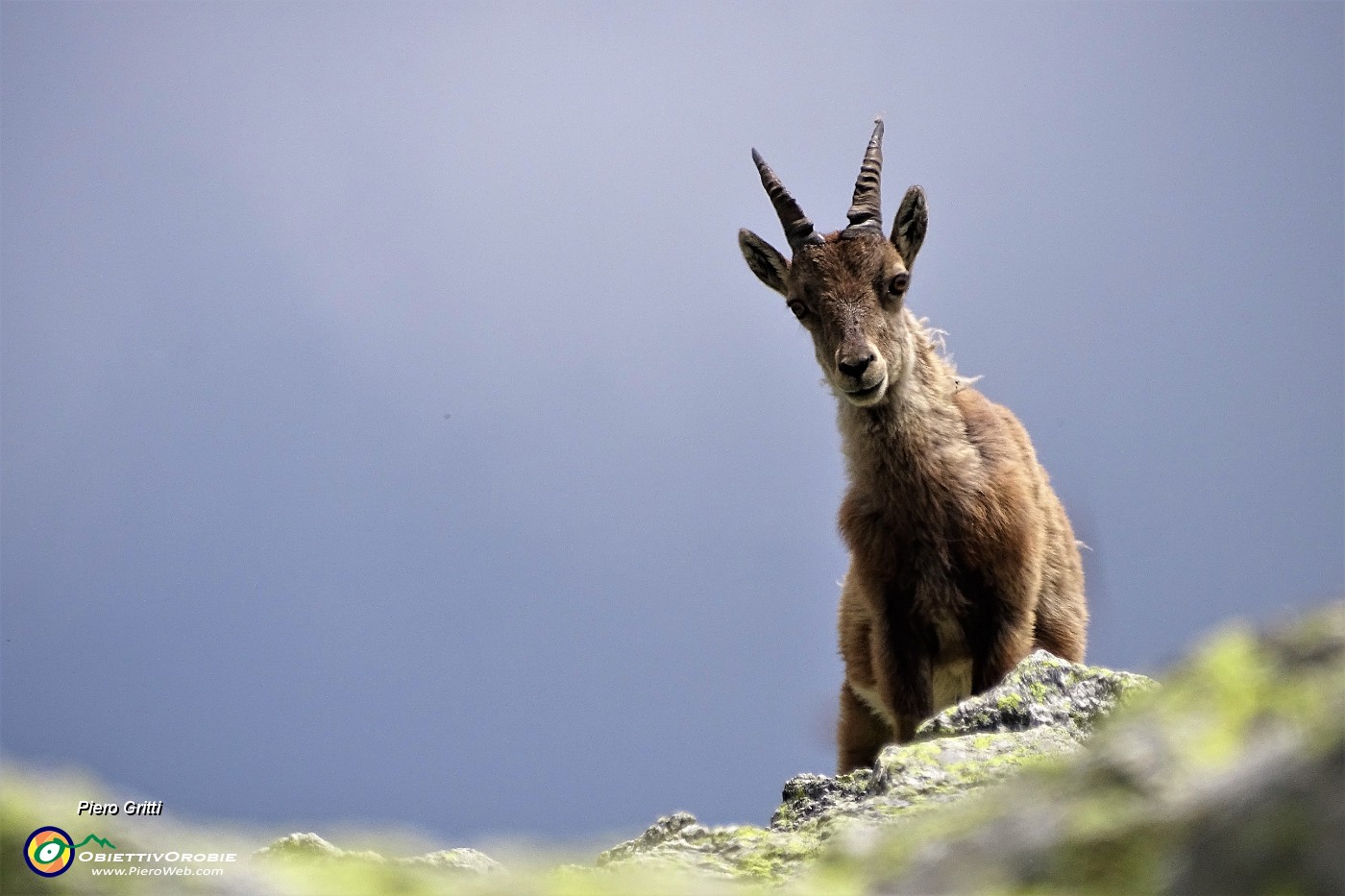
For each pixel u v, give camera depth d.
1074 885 7.70
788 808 19.30
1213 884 6.59
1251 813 6.63
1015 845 8.32
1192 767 8.10
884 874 9.35
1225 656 8.77
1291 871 6.25
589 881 10.23
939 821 10.23
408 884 9.71
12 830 9.05
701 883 13.75
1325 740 6.56
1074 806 8.31
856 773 19.66
